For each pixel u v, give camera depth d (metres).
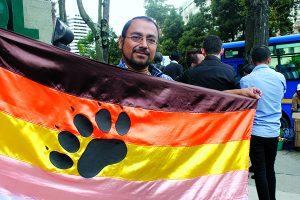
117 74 2.57
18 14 3.17
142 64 2.80
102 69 2.50
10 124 2.16
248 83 4.46
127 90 2.62
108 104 2.54
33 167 2.19
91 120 2.45
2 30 2.17
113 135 2.54
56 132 2.31
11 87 2.18
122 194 2.53
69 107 2.37
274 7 16.64
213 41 4.28
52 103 2.31
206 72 4.17
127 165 2.58
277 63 10.84
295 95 9.11
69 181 2.32
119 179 2.54
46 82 2.30
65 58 2.36
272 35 20.16
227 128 3.10
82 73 2.42
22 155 2.17
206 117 3.01
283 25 20.08
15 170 2.13
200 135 2.96
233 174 3.09
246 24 10.75
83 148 2.40
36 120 2.24
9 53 2.19
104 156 2.48
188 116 2.91
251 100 3.24
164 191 2.75
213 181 2.99
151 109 2.73
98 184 2.44
